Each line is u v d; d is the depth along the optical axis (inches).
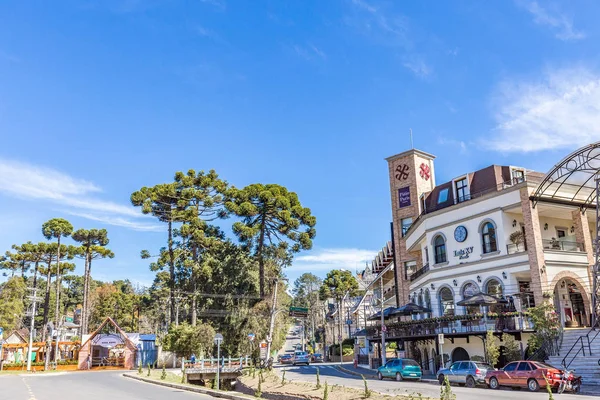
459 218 1401.3
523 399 711.7
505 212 1284.4
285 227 1907.0
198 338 1907.0
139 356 2358.5
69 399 790.5
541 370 832.3
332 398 687.1
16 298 2829.7
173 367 2174.0
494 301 1168.8
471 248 1352.1
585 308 1217.4
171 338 1988.2
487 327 1159.6
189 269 2137.1
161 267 2212.1
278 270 2022.6
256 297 1987.0
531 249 1193.4
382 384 1094.4
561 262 1211.2
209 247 2043.6
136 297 3976.4
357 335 2208.4
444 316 1258.0
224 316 1994.3
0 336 2325.3
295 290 4685.0
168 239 2188.7
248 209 1870.1
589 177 1215.6
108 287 4328.3
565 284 1278.3
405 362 1221.7
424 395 796.6
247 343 1899.6
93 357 2447.1
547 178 1175.6
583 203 1291.8
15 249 2652.6
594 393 776.3
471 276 1341.0
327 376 1438.2
